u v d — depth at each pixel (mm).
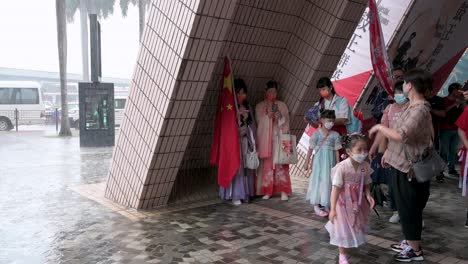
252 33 5641
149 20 4934
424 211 5445
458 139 7922
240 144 5680
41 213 5219
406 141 3564
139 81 5156
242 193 5680
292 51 6172
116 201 5793
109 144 13078
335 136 5000
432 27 7484
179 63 4461
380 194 5422
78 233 4430
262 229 4586
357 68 7363
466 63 11039
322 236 4363
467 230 4648
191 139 6168
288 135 5930
